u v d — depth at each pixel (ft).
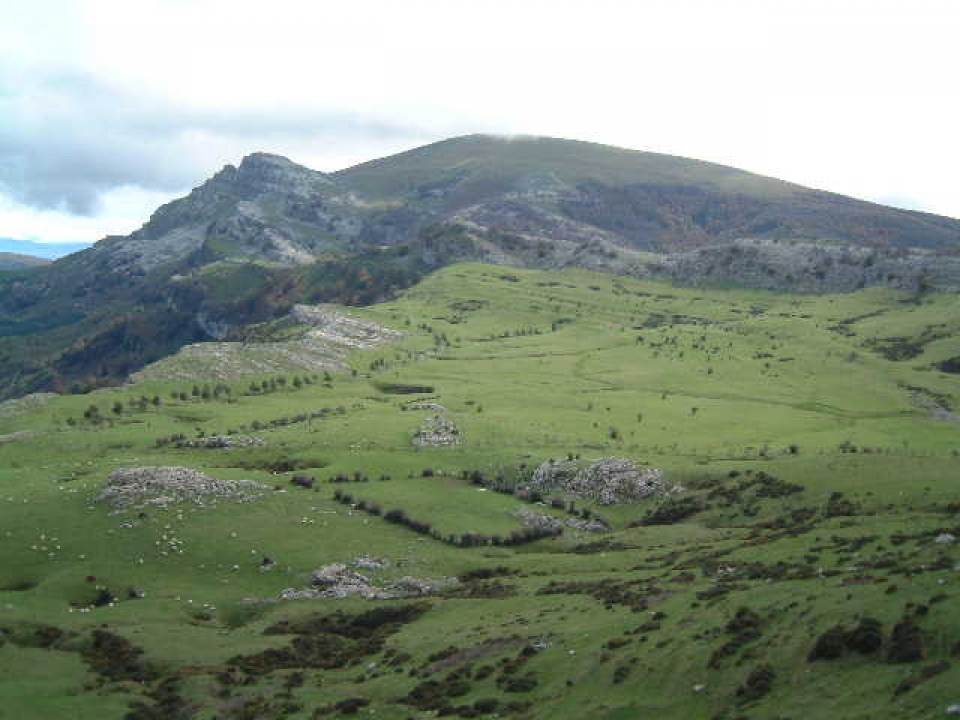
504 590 372.99
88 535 453.58
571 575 383.86
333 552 449.48
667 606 273.75
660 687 216.95
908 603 206.28
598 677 233.35
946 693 165.99
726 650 218.79
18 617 350.02
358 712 255.50
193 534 457.68
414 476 611.47
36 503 492.13
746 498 490.49
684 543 428.15
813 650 202.90
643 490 554.46
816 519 409.90
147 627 348.18
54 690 282.56
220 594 398.83
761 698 195.11
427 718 238.07
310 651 327.67
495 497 565.12
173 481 516.32
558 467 611.06
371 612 370.73
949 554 256.52
